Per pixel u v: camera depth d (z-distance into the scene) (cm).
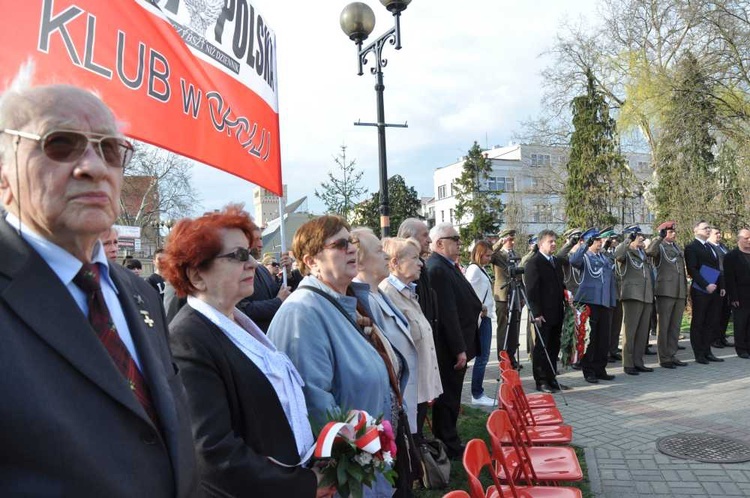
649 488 404
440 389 405
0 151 123
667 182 1658
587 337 703
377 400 250
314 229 270
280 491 180
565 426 420
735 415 569
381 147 791
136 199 2812
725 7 1625
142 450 121
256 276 506
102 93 256
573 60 2478
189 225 208
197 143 316
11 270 113
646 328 796
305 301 253
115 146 132
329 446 189
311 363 236
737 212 1452
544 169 3294
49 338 111
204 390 181
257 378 195
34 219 122
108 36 261
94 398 115
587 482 418
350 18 786
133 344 140
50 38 234
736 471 427
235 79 358
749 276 869
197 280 205
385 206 793
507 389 383
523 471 328
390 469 213
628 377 765
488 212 4138
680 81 1709
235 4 362
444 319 473
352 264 272
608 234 807
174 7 306
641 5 2050
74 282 127
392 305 366
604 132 2748
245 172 364
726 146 1596
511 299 726
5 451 103
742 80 1664
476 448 262
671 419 562
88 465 109
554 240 688
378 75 785
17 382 104
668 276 814
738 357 885
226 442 177
